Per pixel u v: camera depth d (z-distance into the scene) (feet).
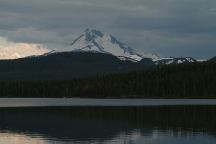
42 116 399.65
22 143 242.78
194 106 545.03
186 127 307.58
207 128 301.22
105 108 513.86
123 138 257.75
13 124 331.57
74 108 515.50
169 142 241.96
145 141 246.47
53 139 256.11
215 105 568.00
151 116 395.14
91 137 262.47
